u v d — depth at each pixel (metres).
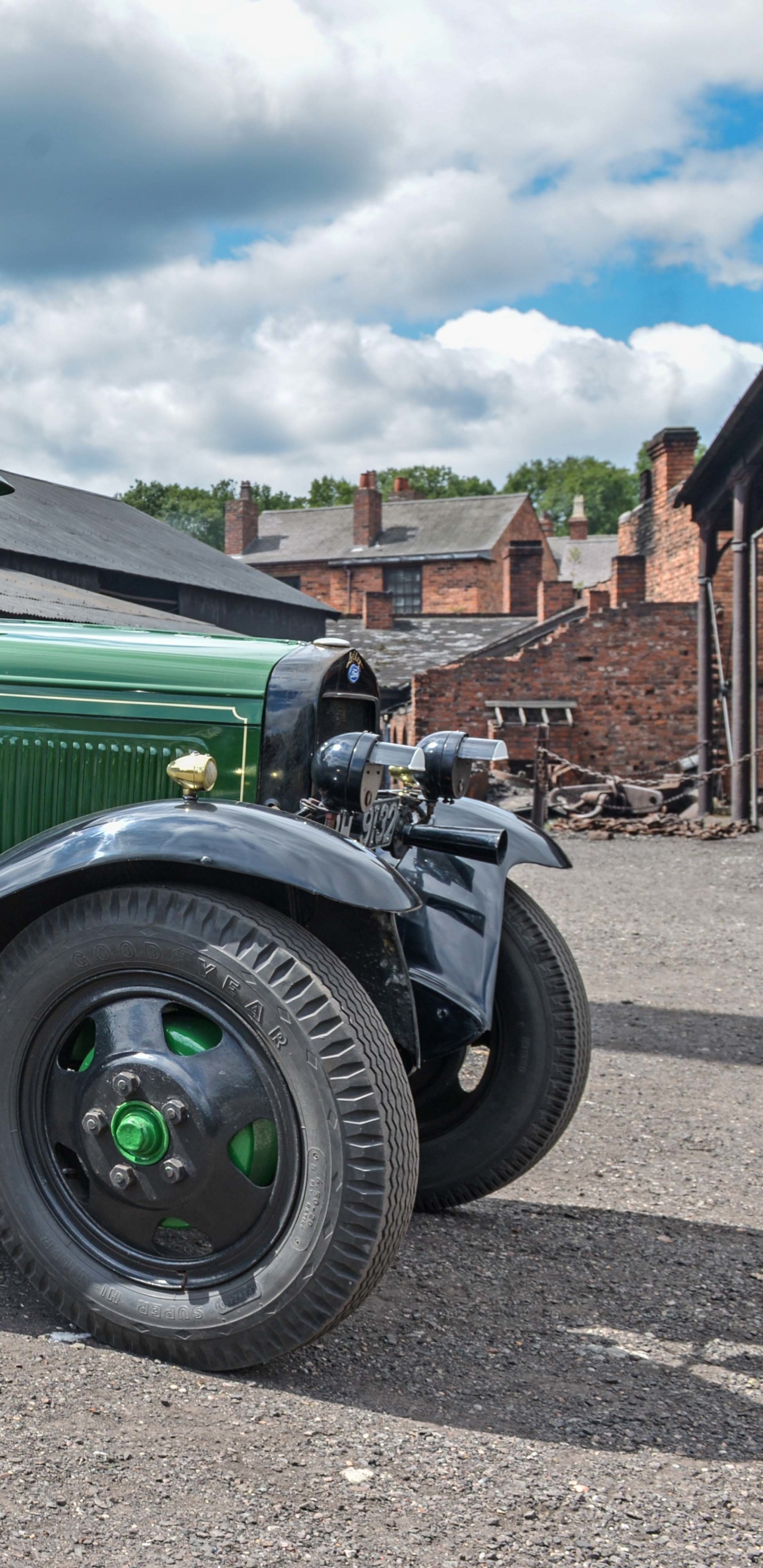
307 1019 1.95
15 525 15.04
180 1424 1.82
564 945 2.97
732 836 12.92
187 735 2.56
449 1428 1.87
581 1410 1.96
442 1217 2.93
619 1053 4.56
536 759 14.70
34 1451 1.71
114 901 2.09
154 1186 2.03
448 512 40.72
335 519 42.31
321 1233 1.92
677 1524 1.64
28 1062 2.14
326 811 2.44
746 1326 2.33
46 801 2.63
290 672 2.56
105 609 6.93
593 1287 2.50
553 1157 3.40
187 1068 2.02
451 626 27.25
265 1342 1.96
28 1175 2.13
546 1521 1.62
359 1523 1.59
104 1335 2.08
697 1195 3.11
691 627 17.47
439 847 2.78
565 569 49.50
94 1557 1.48
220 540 73.38
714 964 6.39
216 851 1.98
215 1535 1.54
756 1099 4.01
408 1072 2.49
